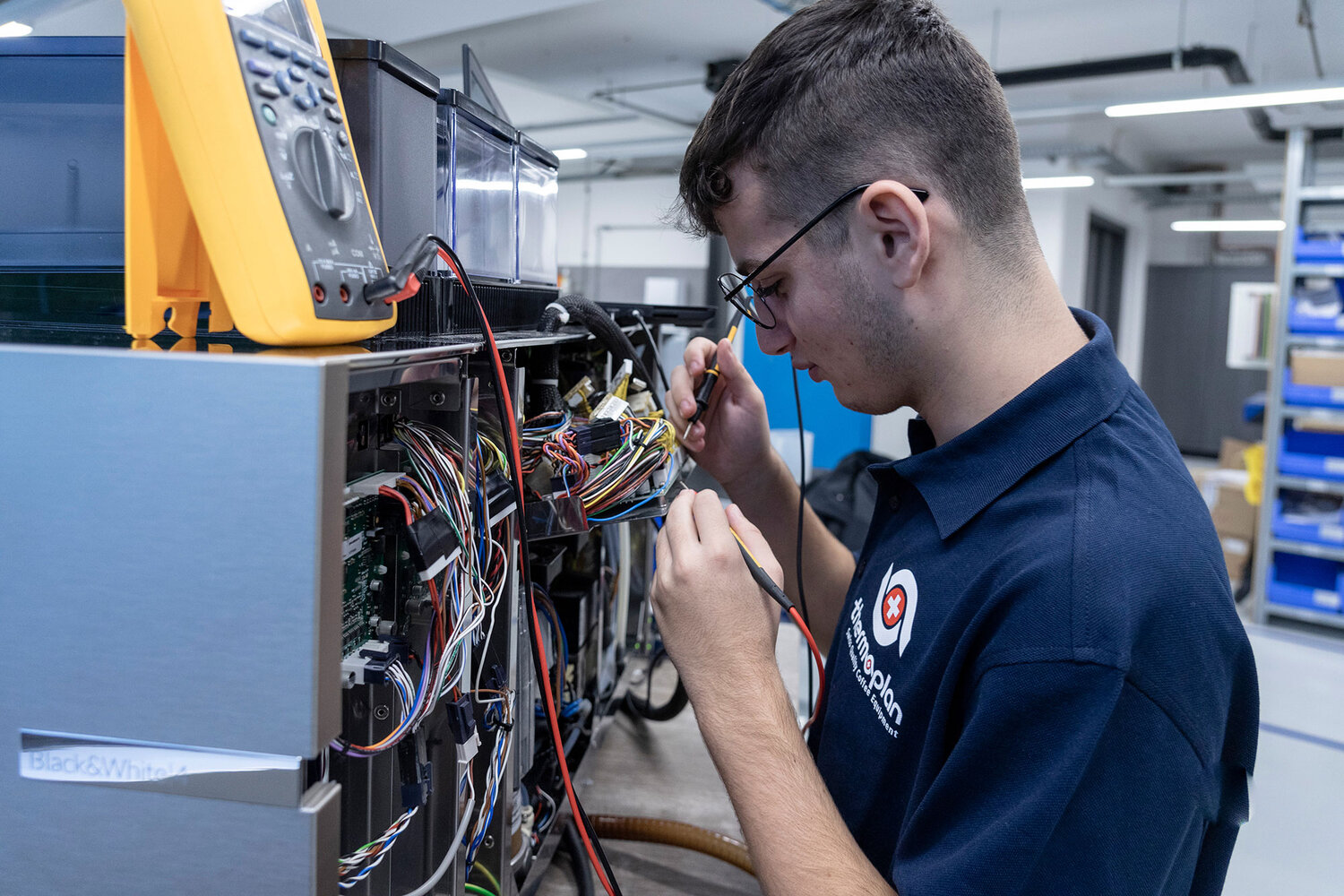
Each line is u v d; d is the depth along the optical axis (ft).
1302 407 12.19
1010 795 1.58
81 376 1.35
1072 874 1.51
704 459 3.39
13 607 1.41
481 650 2.13
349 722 1.94
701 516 2.21
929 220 1.90
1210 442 30.45
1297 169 11.91
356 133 1.90
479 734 2.18
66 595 1.39
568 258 31.86
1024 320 2.03
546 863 2.69
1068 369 1.90
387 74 1.95
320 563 1.32
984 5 15.34
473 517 1.98
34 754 1.43
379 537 1.86
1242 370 29.63
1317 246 11.80
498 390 1.93
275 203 1.46
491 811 2.20
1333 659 11.21
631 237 30.83
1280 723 9.32
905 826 1.80
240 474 1.32
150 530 1.36
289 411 1.30
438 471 1.86
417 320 2.12
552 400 2.65
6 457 1.38
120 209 1.94
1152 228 33.99
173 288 1.65
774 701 1.98
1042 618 1.62
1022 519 1.85
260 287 1.44
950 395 2.10
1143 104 13.84
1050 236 23.63
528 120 25.32
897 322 1.99
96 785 1.42
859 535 9.79
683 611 2.06
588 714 3.52
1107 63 16.62
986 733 1.61
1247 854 7.04
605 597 3.74
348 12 13.01
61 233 1.95
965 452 2.01
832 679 2.43
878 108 1.90
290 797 1.37
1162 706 1.55
